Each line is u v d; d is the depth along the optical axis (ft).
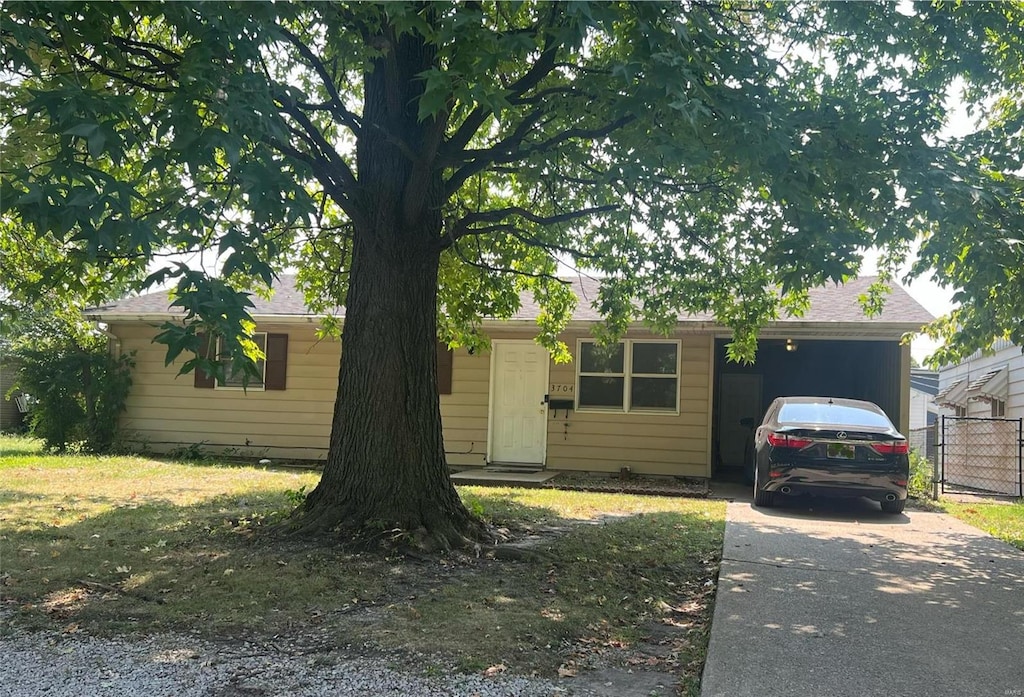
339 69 25.86
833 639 14.99
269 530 22.79
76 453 47.98
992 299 23.54
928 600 18.01
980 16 21.62
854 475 30.91
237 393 49.24
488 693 12.11
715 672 13.15
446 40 14.23
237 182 11.65
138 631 14.62
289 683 12.32
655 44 14.76
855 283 48.37
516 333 46.65
